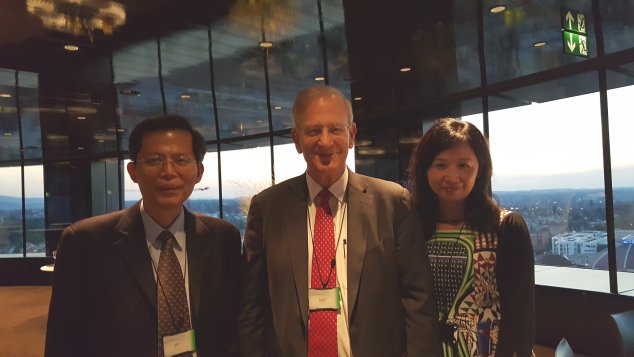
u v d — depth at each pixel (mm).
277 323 1622
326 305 1615
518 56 4750
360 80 6352
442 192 1854
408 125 6496
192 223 1708
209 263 1683
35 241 9641
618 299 4082
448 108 5977
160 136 1577
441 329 1802
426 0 4105
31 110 8586
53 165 9688
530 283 1775
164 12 4500
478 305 1777
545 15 4250
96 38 5203
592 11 4117
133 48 5551
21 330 5738
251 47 5461
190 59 5906
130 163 1655
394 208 1684
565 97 4703
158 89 7332
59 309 1519
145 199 1608
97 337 1512
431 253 1887
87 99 7941
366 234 1633
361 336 1556
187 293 1631
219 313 1677
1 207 9672
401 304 1647
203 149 1709
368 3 4199
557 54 4434
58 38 5184
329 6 4289
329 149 1623
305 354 1583
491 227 1812
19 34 5086
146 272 1562
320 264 1658
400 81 6191
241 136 8094
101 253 1543
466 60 5211
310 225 1718
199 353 1600
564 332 4449
